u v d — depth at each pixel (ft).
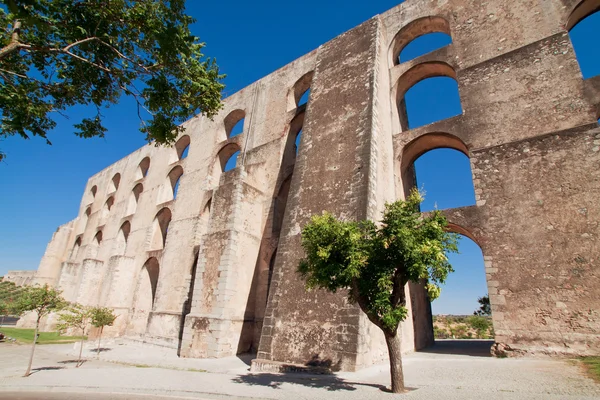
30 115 30.58
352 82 56.08
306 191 51.67
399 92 62.23
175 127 36.29
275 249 61.57
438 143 54.34
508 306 38.37
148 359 55.98
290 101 75.82
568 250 36.65
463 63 52.80
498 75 48.34
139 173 118.52
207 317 55.01
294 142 72.38
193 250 77.15
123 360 56.95
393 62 63.10
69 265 124.36
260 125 79.05
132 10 30.53
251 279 60.54
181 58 33.71
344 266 27.68
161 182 101.65
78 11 30.25
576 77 42.14
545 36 46.78
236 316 56.03
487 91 48.52
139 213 104.12
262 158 73.15
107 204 130.21
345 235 28.19
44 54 30.42
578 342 33.76
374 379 31.50
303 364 39.40
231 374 39.22
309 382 32.22
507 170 42.96
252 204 64.64
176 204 90.53
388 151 53.11
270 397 26.73
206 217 80.64
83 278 106.32
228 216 61.26
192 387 31.86
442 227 28.35
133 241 100.01
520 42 48.75
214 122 92.99
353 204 44.96
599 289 34.06
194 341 55.11
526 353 35.96
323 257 27.43
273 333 44.32
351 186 46.47
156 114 34.76
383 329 27.02
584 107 40.42
